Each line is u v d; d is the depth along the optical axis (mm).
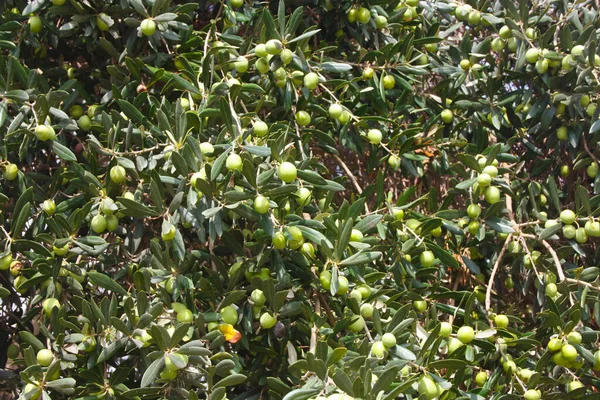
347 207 2129
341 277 2010
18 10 2484
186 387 1924
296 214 2127
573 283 2389
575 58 2463
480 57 2801
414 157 2680
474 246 2824
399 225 2404
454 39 3207
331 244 2082
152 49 2559
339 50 2844
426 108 2838
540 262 2559
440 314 2906
